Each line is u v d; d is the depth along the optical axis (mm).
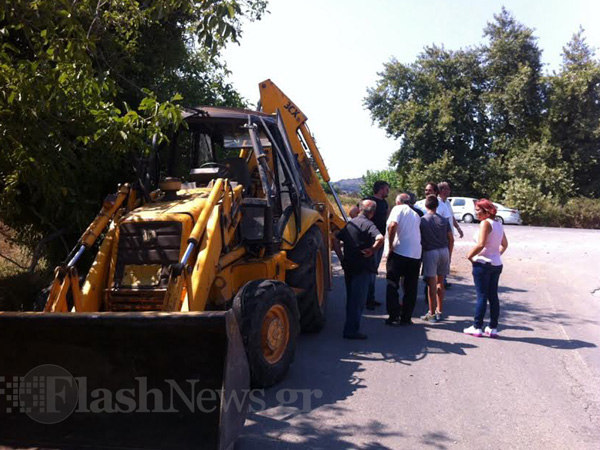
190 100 10641
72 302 5195
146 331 3824
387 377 5891
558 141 39750
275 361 5508
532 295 10289
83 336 3922
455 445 4426
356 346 6977
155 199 5977
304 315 7191
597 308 9312
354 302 7238
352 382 5730
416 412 5027
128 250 5273
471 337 7441
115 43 7766
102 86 5980
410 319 8000
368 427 4715
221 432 3648
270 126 7414
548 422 4859
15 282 7824
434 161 41625
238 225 6156
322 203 9289
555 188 38406
